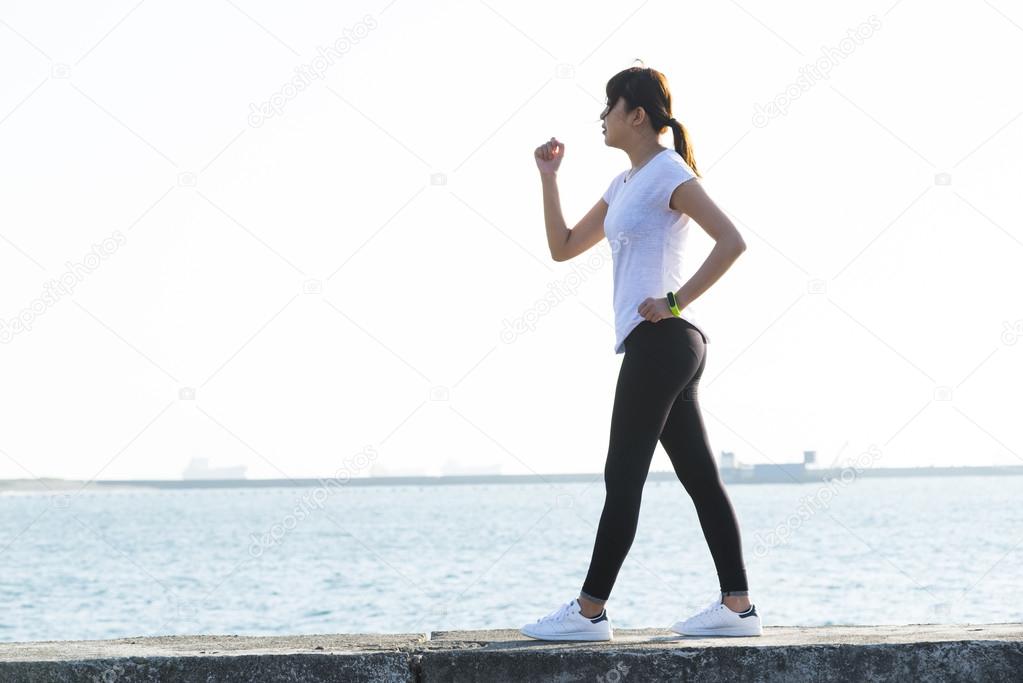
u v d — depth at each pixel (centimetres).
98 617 3731
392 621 3419
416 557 6144
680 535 7594
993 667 605
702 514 709
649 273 694
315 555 6500
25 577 5350
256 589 4503
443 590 4291
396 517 12469
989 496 16000
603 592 677
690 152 732
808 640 638
